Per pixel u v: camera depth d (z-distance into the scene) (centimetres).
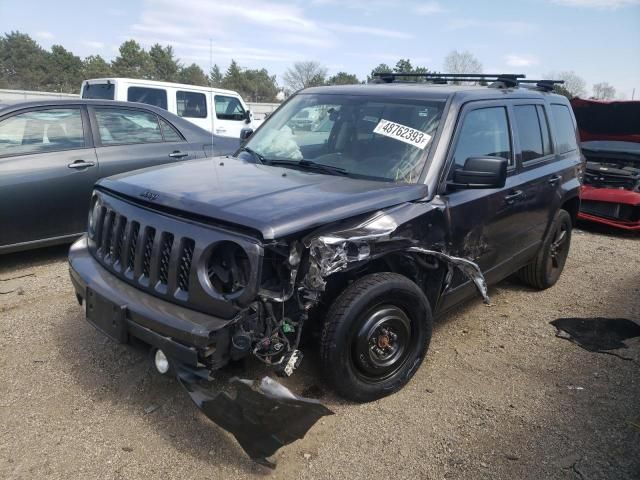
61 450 283
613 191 858
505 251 442
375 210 313
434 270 360
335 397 337
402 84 452
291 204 289
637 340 449
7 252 529
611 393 364
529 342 439
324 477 274
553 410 341
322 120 419
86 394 332
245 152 434
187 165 391
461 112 385
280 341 278
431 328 352
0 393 330
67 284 508
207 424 309
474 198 381
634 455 300
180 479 267
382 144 379
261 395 257
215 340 259
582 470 287
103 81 1144
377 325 316
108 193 349
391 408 334
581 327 471
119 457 280
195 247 274
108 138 596
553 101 548
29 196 527
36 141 546
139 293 298
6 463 272
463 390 360
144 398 330
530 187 460
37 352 379
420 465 286
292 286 274
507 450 301
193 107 1224
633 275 634
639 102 854
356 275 323
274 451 270
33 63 5919
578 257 711
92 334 407
